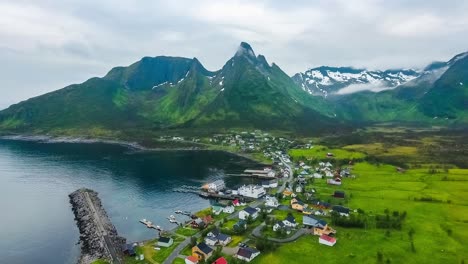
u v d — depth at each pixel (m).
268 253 122.62
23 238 152.25
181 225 160.38
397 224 144.62
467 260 116.88
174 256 125.81
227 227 151.00
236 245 131.75
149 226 164.50
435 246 126.88
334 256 120.12
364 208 170.62
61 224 169.00
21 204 197.50
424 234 137.62
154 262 121.88
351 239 133.75
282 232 139.38
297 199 189.88
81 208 186.12
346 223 146.50
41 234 156.75
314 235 139.00
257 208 177.62
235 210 178.25
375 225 146.12
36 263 130.25
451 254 121.06
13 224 167.88
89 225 161.88
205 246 124.69
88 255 133.38
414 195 189.62
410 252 122.50
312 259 118.06
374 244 128.75
